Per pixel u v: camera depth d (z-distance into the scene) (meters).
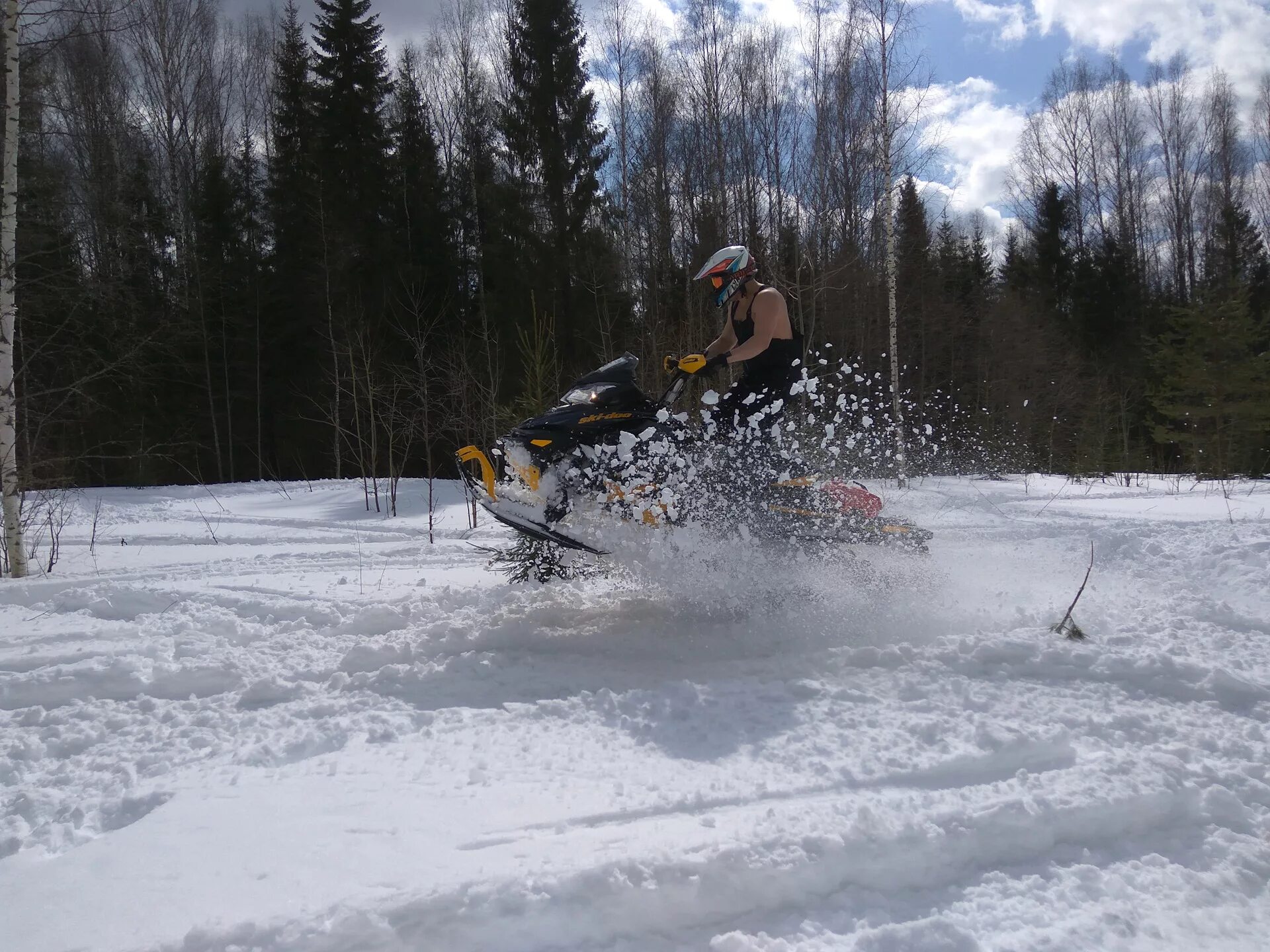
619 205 24.09
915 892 2.20
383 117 27.16
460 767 2.78
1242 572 5.07
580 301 22.73
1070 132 38.81
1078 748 2.86
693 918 2.07
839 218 20.73
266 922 1.91
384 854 2.21
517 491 4.16
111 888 2.09
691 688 3.38
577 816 2.41
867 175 20.28
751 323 4.52
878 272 21.77
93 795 2.75
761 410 4.27
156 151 28.48
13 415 6.66
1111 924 2.07
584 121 23.70
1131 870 2.29
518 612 4.52
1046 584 5.04
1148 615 4.31
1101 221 38.66
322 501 11.97
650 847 2.19
